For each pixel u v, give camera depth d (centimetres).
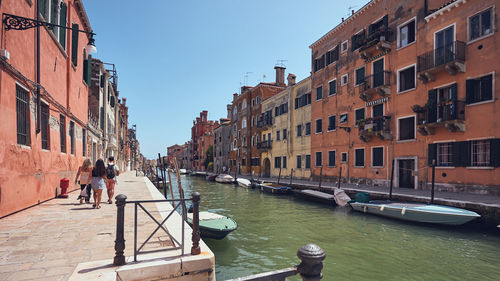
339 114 2242
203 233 811
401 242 836
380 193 1366
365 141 1941
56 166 947
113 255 388
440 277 584
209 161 6241
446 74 1418
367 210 1257
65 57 1084
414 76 1647
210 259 373
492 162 1198
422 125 1470
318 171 2480
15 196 663
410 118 1662
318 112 2520
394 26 1770
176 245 432
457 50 1336
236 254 735
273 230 991
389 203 1191
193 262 364
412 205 1087
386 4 1838
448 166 1388
